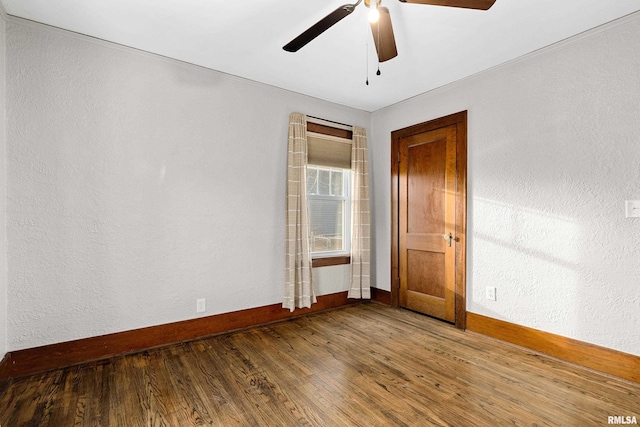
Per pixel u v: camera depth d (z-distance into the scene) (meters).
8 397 1.90
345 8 1.54
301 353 2.54
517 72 2.68
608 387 2.03
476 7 1.57
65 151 2.28
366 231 3.84
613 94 2.18
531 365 2.33
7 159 2.10
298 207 3.33
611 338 2.18
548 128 2.49
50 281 2.23
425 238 3.43
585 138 2.30
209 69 2.87
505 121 2.76
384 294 3.91
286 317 3.34
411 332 2.98
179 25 2.21
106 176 2.42
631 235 2.10
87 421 1.70
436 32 2.28
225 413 1.77
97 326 2.39
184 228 2.76
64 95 2.27
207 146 2.87
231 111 3.00
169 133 2.68
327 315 3.49
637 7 2.01
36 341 2.19
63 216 2.27
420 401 1.89
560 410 1.80
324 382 2.10
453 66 2.82
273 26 2.23
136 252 2.54
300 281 3.32
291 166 3.28
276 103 3.28
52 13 2.07
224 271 2.97
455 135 3.14
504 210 2.76
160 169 2.64
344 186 3.94
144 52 2.56
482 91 2.93
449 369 2.28
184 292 2.76
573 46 2.36
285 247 3.31
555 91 2.46
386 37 1.84
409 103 3.60
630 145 2.11
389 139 3.85
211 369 2.27
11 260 2.11
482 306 2.91
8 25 2.11
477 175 2.97
